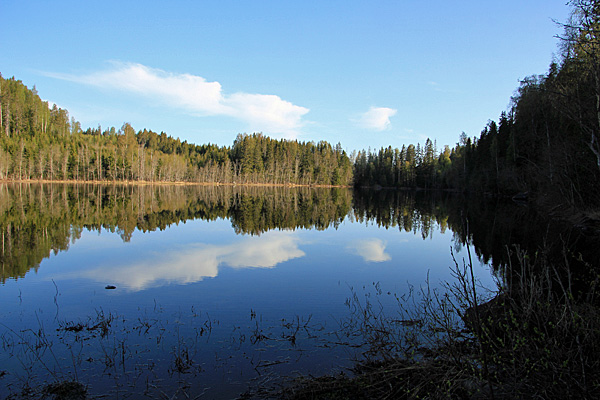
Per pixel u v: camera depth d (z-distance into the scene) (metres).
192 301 7.20
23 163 62.72
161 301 7.21
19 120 75.56
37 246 12.69
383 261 11.03
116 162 75.00
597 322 3.41
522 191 33.97
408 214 26.67
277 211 28.50
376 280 8.84
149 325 5.99
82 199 32.91
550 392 3.12
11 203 26.59
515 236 14.65
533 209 24.91
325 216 25.08
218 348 5.15
